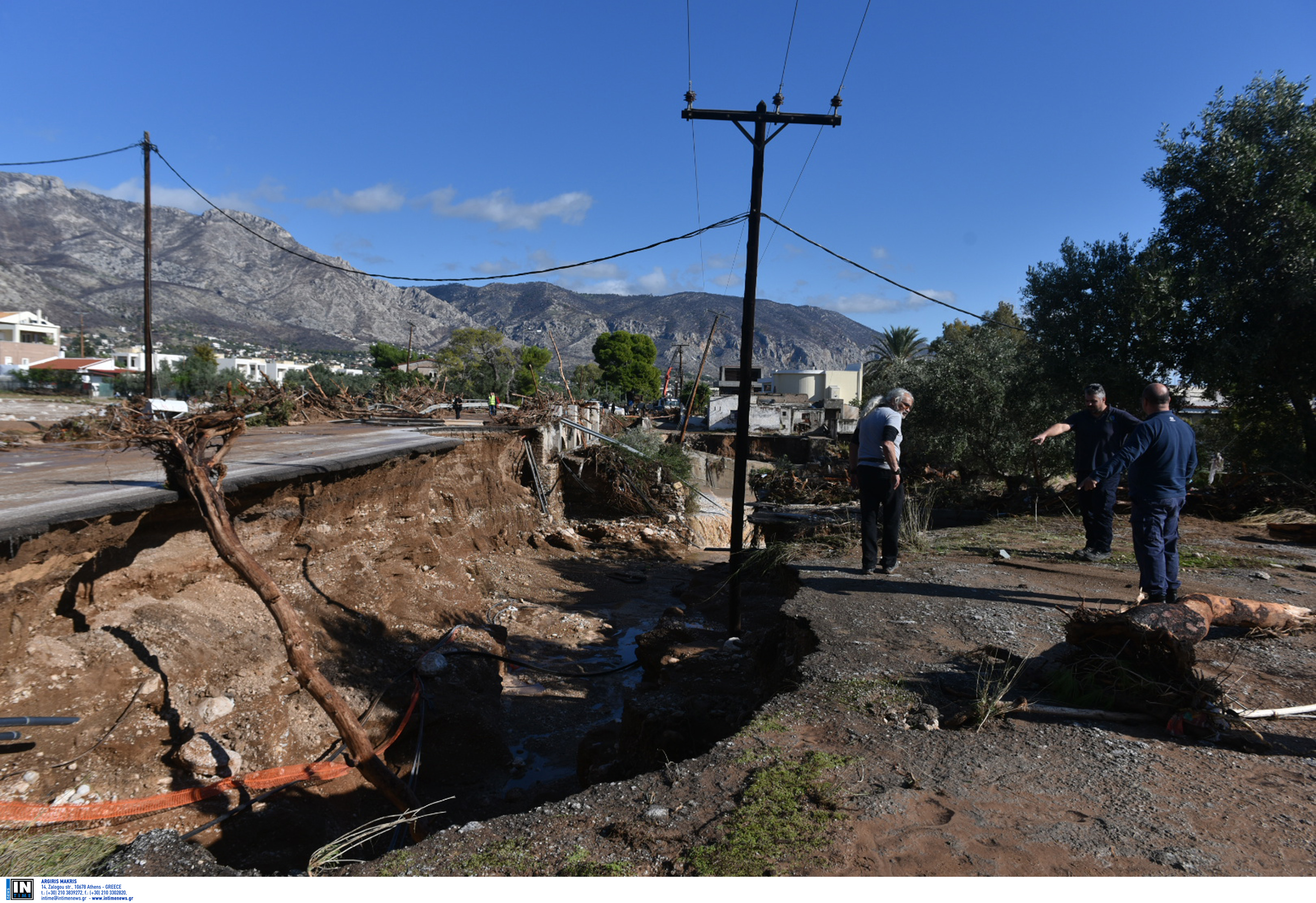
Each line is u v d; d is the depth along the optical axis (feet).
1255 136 46.03
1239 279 46.01
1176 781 10.11
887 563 22.99
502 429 71.36
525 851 8.64
